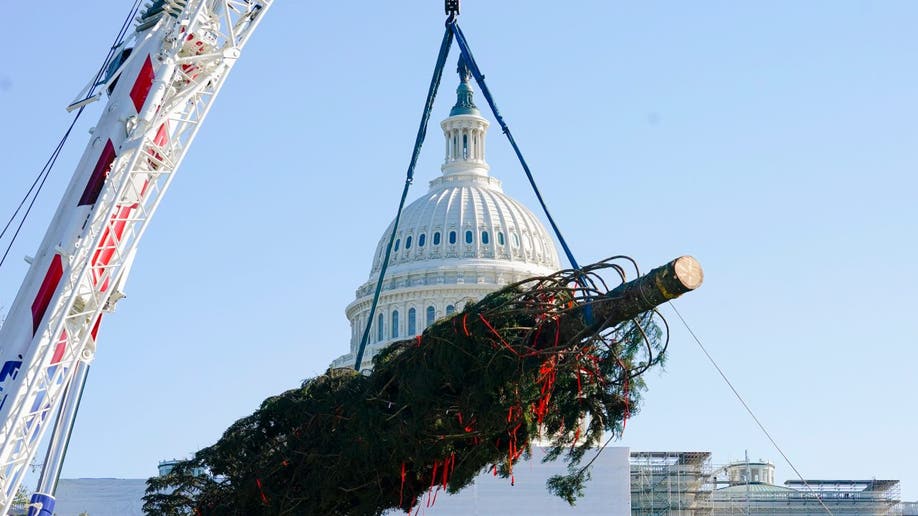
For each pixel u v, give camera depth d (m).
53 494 54.34
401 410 50.59
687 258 43.50
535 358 46.38
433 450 50.28
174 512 70.62
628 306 44.28
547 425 50.31
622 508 183.00
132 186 55.56
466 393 47.59
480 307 47.09
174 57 56.06
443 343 47.78
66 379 54.31
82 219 54.66
